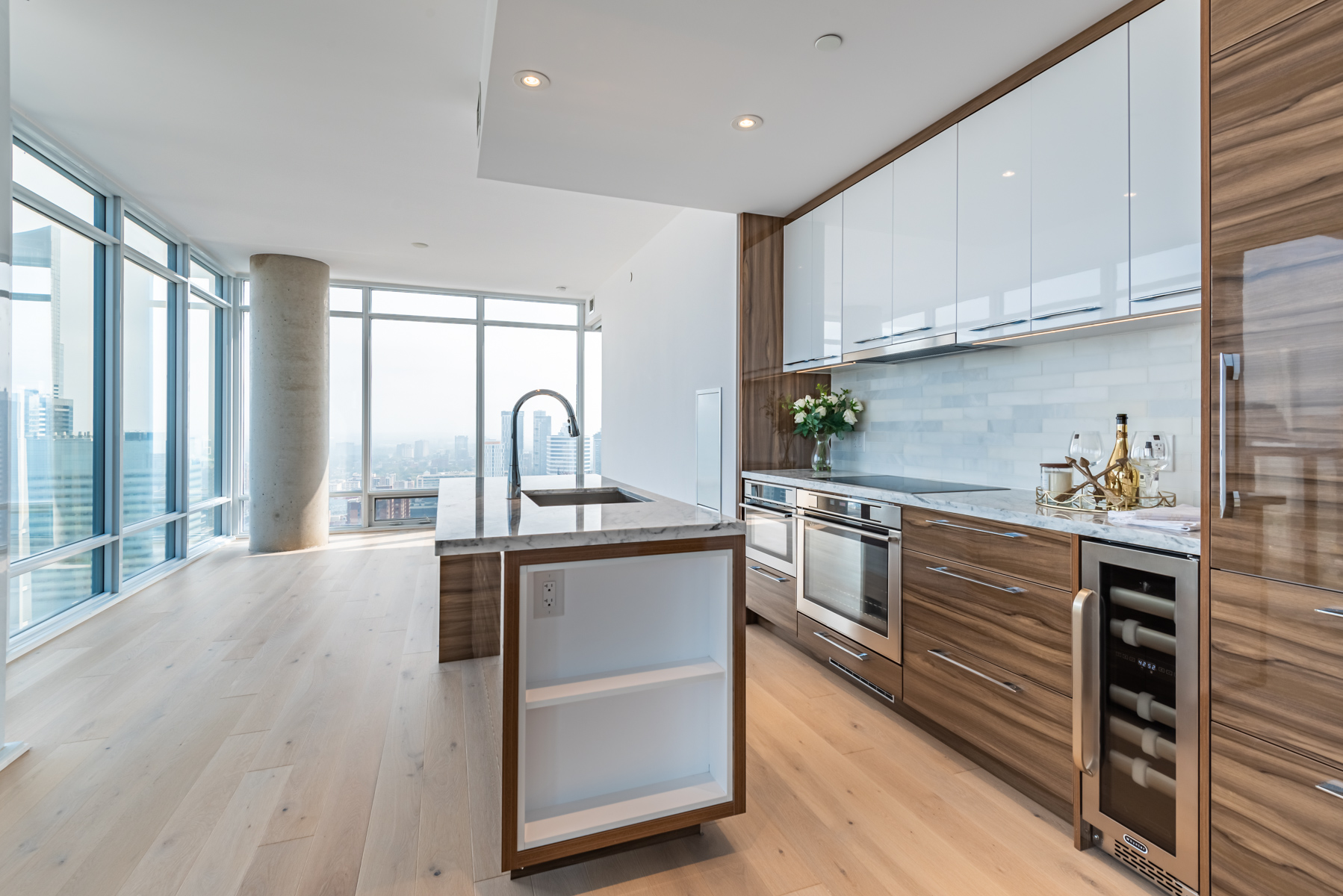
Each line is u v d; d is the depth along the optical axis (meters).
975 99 2.43
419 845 1.79
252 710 2.66
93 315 4.18
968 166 2.46
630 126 2.67
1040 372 2.60
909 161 2.78
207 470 6.21
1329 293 1.23
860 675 2.75
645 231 5.38
